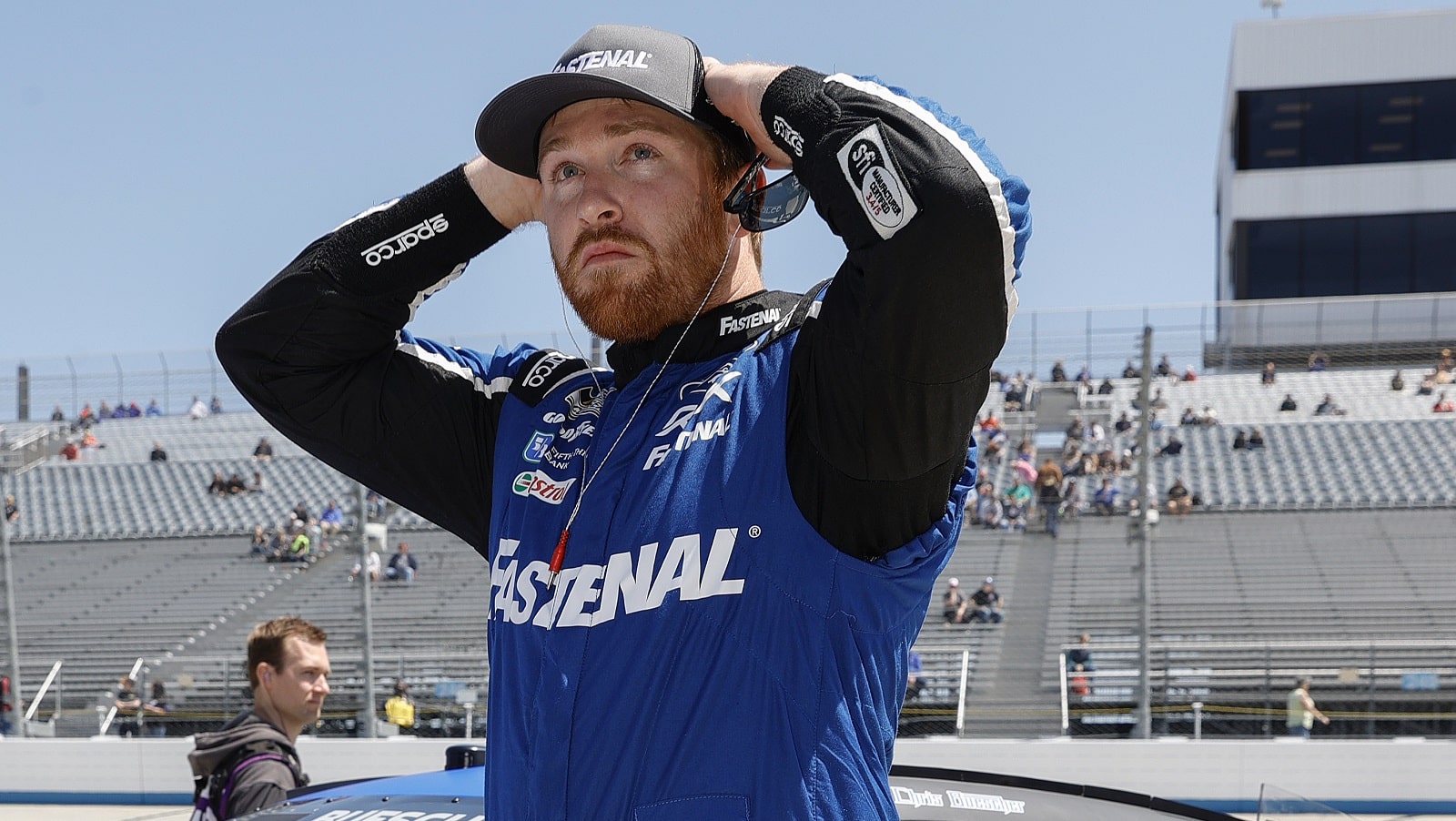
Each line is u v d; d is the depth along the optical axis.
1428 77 30.09
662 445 1.41
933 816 2.27
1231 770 13.21
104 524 22.98
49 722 16.16
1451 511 19.52
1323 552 18.48
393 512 21.91
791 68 1.44
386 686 15.98
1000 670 15.71
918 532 1.34
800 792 1.25
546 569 1.42
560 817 1.30
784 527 1.32
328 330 1.81
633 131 1.48
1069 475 20.89
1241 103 31.06
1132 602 17.41
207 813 3.20
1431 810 13.12
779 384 1.38
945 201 1.22
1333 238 30.41
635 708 1.30
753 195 1.51
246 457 24.69
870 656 1.33
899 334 1.24
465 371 1.85
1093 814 2.30
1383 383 24.06
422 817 2.32
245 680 16.59
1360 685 14.71
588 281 1.48
